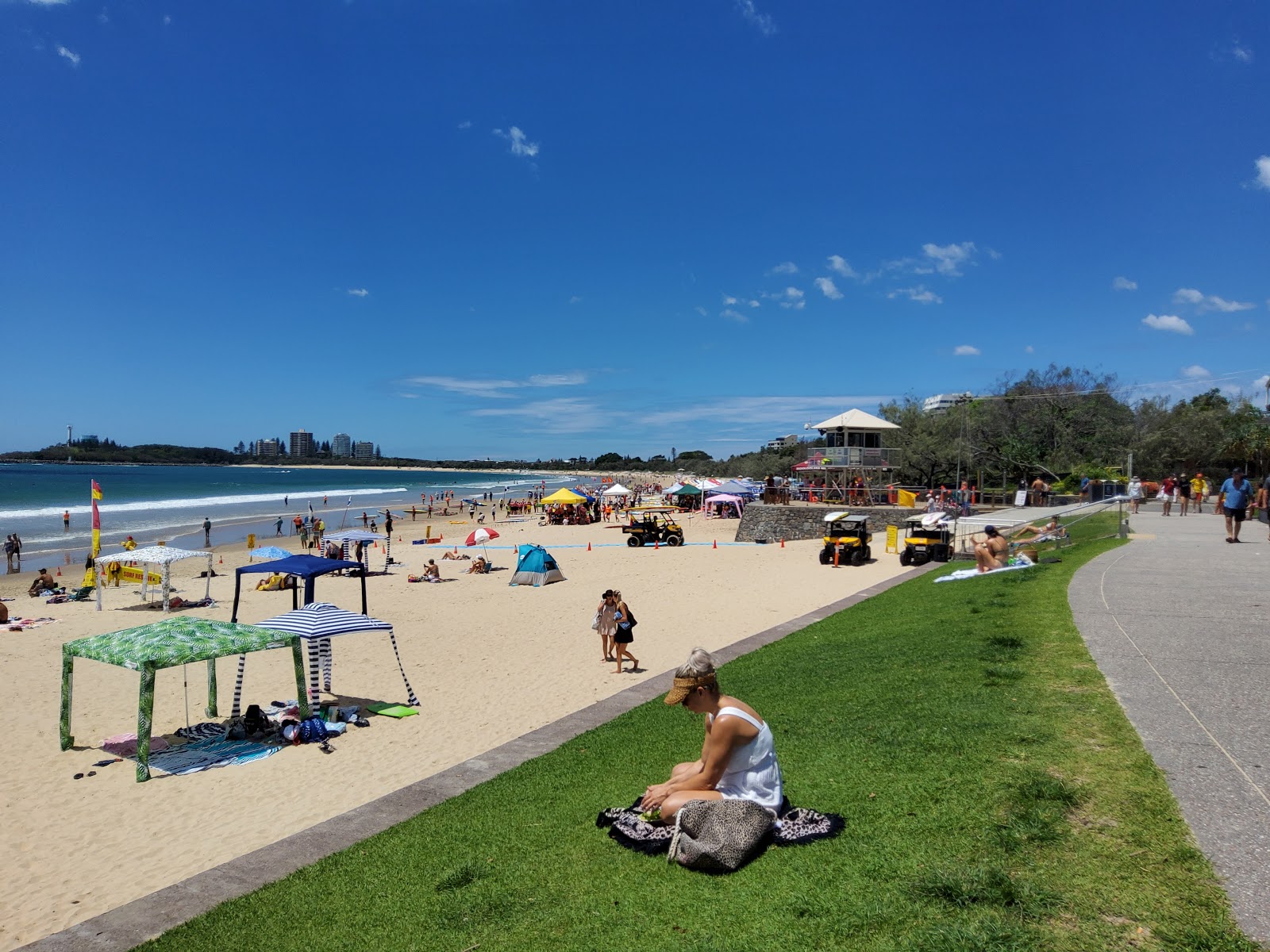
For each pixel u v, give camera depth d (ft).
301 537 147.23
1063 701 21.59
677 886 14.75
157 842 25.44
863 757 19.94
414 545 139.13
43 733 37.24
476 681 45.29
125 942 16.38
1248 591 36.52
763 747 16.10
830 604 58.85
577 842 17.72
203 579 93.50
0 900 21.83
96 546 83.30
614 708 32.63
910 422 190.39
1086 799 15.30
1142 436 161.79
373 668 48.88
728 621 60.90
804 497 144.56
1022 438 166.40
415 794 23.62
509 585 87.76
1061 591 38.96
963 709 22.24
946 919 12.06
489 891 16.06
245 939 15.81
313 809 27.55
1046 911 11.82
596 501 198.18
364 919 15.92
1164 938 10.87
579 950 13.29
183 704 41.88
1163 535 65.98
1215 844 13.12
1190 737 18.03
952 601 44.47
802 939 12.34
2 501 262.88
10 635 61.21
